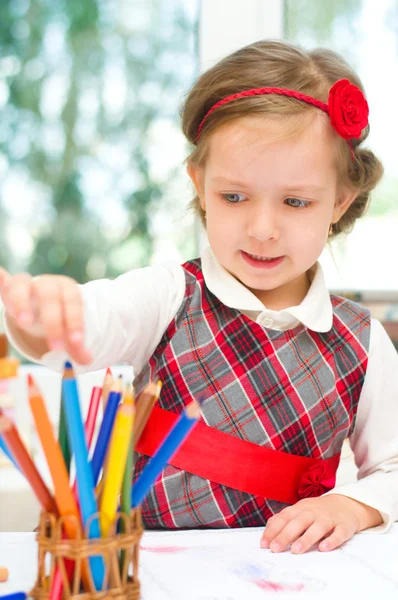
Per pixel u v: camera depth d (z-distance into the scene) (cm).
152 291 79
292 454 79
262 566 58
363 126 78
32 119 146
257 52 82
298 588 53
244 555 60
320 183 76
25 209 147
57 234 148
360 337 85
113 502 47
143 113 148
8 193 146
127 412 46
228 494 76
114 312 70
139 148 149
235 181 74
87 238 148
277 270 78
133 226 149
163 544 63
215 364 80
